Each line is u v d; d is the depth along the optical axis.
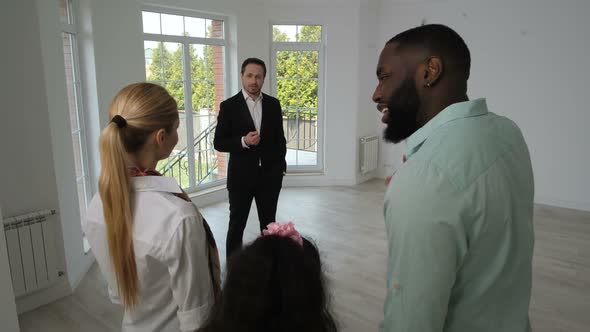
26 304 2.73
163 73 4.70
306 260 0.74
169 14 4.63
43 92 2.68
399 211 0.76
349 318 2.67
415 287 0.74
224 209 5.04
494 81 5.31
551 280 3.18
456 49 0.83
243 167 3.11
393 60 0.86
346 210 5.02
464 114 0.81
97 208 1.08
